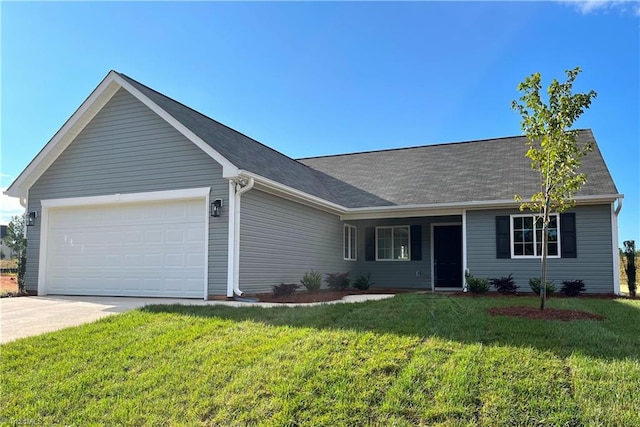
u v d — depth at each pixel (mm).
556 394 3949
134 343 5797
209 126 12164
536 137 7340
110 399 4465
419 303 7988
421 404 3959
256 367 4836
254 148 13516
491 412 3785
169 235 10570
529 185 13148
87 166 11633
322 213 14086
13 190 12211
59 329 6625
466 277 12922
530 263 12547
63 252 11898
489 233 13008
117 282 11094
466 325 5961
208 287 9836
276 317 6797
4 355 5508
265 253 10891
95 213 11594
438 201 13430
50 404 4410
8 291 12648
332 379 4445
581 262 12086
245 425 3908
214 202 9922
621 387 3992
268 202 11164
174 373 4875
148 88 11711
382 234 16438
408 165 17078
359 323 6180
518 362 4535
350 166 18297
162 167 10703
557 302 8836
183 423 3996
